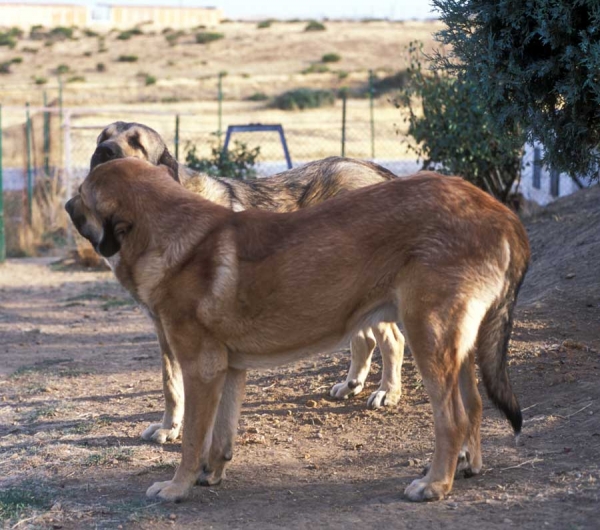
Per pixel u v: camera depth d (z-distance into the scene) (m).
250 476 5.29
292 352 4.80
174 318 4.76
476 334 4.57
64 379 8.08
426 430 5.93
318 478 5.18
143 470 5.50
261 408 6.75
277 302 4.65
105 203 4.85
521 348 6.94
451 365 4.53
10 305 11.91
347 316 4.71
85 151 25.98
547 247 9.99
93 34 73.50
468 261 4.52
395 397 6.57
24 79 57.84
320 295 4.64
